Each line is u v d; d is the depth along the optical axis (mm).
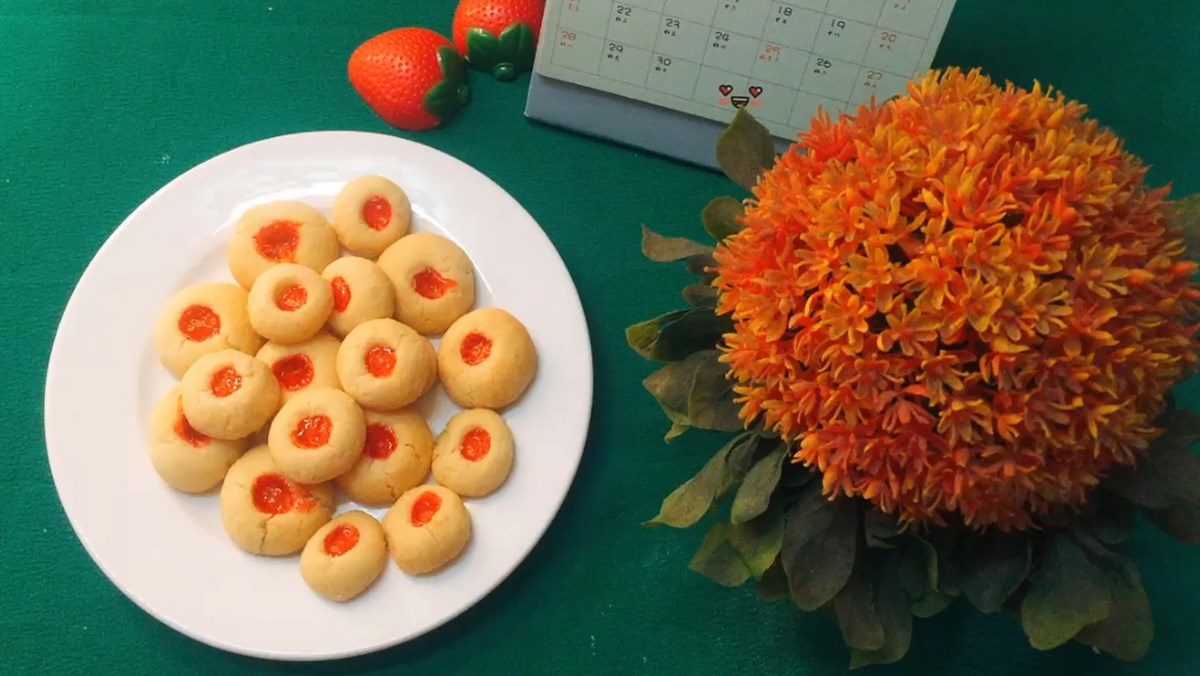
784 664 405
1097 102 480
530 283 421
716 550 322
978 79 295
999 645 408
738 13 417
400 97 450
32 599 388
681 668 402
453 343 396
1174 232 282
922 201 268
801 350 275
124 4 478
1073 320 254
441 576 377
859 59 422
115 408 387
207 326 397
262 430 392
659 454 431
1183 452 296
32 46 467
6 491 401
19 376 417
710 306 334
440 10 494
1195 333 303
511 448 391
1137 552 415
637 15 425
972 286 250
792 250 281
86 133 456
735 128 334
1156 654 402
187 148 460
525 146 475
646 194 472
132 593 361
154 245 408
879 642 308
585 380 408
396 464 378
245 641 360
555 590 408
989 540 317
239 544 371
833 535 311
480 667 396
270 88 474
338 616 368
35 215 441
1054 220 254
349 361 377
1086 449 274
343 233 412
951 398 260
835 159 289
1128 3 494
